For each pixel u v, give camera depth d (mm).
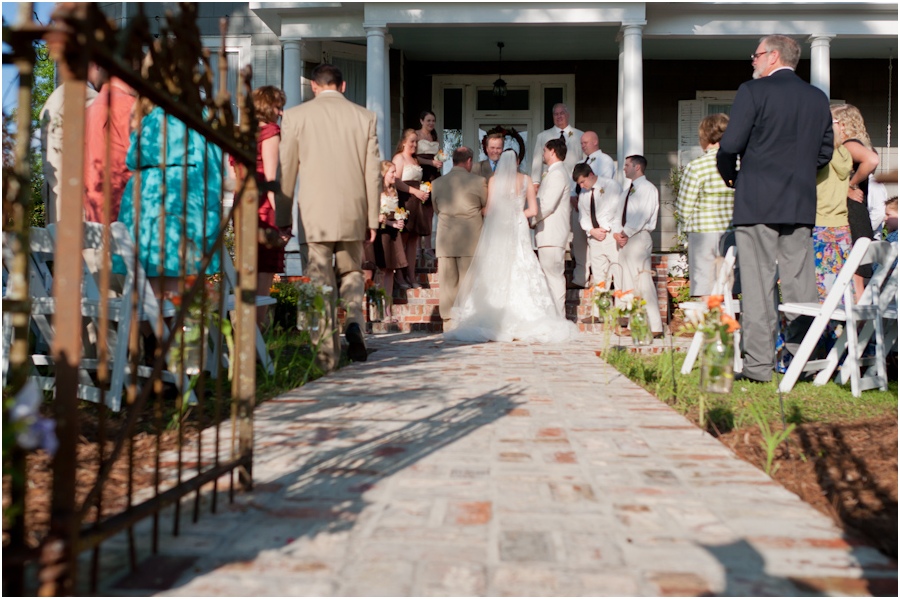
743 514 2648
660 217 15430
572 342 8914
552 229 9656
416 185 10648
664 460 3395
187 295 2449
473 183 9602
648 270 9688
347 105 6305
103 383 1995
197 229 4648
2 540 2057
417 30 13539
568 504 2744
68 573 1742
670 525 2527
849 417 4422
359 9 12414
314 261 6273
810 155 5707
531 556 2244
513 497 2826
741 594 2004
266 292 6145
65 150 1711
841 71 15047
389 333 10391
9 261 4297
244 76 2770
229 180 5129
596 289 7230
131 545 2121
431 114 11148
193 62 2330
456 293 9789
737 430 4008
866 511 2658
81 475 3025
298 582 2055
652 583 2062
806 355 5434
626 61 12109
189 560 2203
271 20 12883
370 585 2037
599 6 12039
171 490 2363
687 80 15398
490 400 4922
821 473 3166
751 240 5785
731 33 12531
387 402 4828
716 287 6090
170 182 4582
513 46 14492
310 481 3027
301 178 6227
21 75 1800
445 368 6504
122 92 4930
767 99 5656
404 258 10344
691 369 6172
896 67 15039
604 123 15438
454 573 2115
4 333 4445
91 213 4914
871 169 6344
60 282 1726
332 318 6219
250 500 2775
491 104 15578
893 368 6289
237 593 1986
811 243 5898
